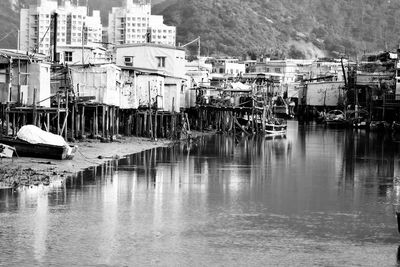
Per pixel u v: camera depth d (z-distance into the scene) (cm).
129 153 9000
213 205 5834
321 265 4306
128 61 13712
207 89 14838
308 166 8688
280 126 14638
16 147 7556
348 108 19812
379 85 18000
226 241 4734
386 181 7469
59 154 7588
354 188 6931
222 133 13862
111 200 5825
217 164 8506
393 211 5791
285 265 4284
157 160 8519
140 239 4709
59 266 4147
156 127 11050
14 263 4162
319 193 6588
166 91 12750
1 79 8838
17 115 8581
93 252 4409
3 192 5900
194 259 4347
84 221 5097
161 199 5981
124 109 10925
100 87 9838
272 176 7625
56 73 9706
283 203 6034
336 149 11262
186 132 12006
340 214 5638
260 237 4856
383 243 4781
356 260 4409
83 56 12131
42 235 4703
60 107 8888
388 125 17038
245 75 18662
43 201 5644
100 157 8262
